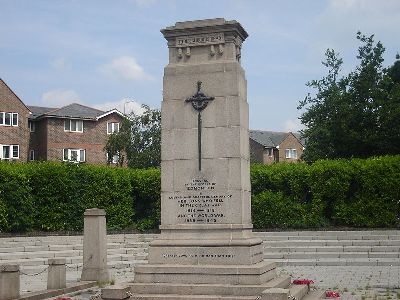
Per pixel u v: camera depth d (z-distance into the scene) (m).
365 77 37.28
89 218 17.20
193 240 12.85
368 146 36.31
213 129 13.19
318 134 38.81
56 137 57.22
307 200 28.66
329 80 41.91
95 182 28.44
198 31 13.55
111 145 50.94
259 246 13.32
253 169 29.45
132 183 30.17
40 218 26.73
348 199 27.91
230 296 11.55
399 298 13.39
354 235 25.27
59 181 27.16
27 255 22.03
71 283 15.97
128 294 11.88
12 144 54.88
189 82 13.45
